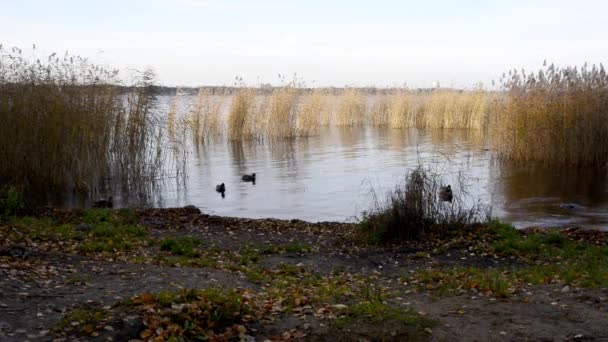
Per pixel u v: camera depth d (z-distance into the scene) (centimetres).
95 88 2211
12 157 1945
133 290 827
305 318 736
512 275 1002
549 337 694
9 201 1492
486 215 1446
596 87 2655
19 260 942
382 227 1306
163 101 2602
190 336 654
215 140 3909
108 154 2206
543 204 1848
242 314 720
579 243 1256
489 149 3266
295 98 4091
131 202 1961
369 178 2384
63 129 2050
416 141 3828
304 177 2455
